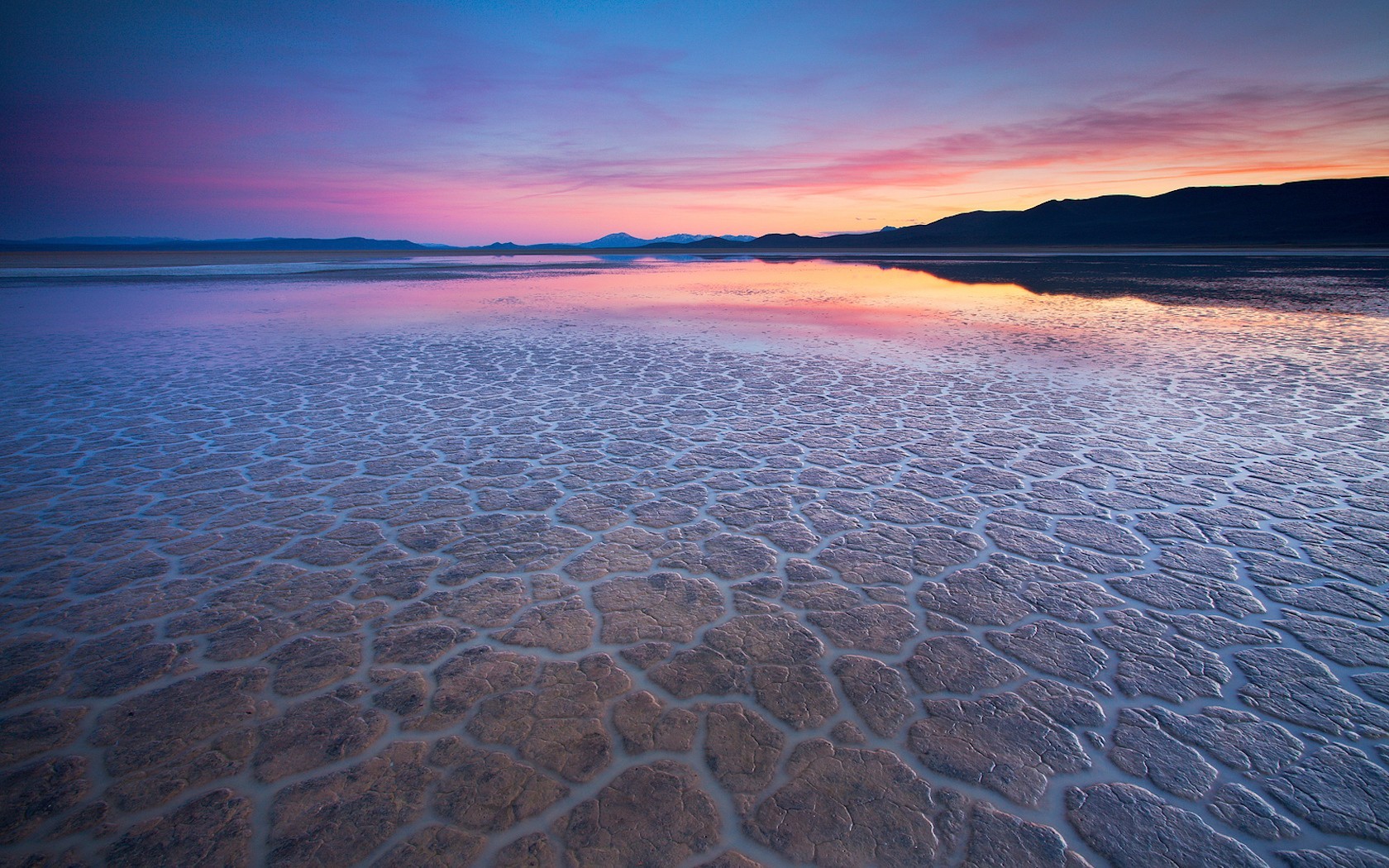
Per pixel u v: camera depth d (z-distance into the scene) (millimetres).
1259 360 10320
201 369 10242
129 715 2795
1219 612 3566
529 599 3744
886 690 2951
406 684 3004
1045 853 2150
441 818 2275
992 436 6699
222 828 2234
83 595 3766
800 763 2525
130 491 5332
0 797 2369
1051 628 3430
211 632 3418
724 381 9398
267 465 5965
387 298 22625
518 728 2715
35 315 17031
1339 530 4500
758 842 2186
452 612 3611
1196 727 2719
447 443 6629
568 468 5914
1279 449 6180
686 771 2486
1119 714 2797
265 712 2818
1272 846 2184
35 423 7254
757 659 3184
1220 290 21969
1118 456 6059
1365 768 2504
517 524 4750
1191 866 2107
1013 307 18484
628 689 2959
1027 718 2775
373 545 4418
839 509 4973
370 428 7121
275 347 12234
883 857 2133
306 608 3645
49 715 2797
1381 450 6094
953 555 4242
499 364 10727
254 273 37844
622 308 19219
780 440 6680
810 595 3768
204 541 4453
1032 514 4840
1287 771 2492
